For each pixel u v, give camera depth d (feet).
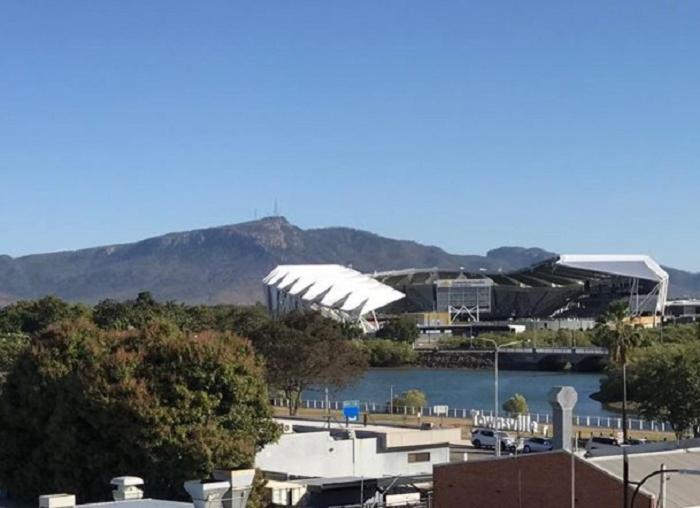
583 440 409.90
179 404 254.88
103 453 251.60
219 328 629.51
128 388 251.60
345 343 584.81
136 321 568.41
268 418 273.13
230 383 262.67
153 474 247.09
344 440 303.07
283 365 535.60
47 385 265.75
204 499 131.23
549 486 189.98
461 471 200.34
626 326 505.25
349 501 252.62
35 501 265.13
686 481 185.16
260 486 238.27
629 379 586.04
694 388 410.93
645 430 460.14
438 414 542.16
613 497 182.80
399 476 265.75
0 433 271.69
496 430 360.07
